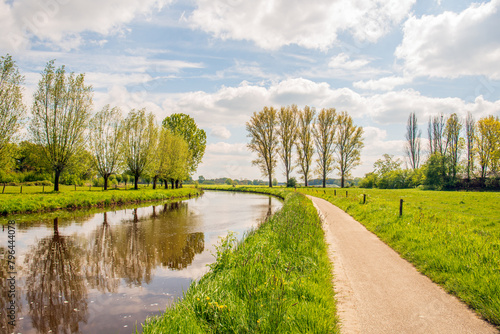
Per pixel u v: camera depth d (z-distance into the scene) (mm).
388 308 5324
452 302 5598
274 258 7746
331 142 61156
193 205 33000
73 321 6449
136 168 46594
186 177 59094
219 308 4863
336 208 24359
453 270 6918
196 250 12609
